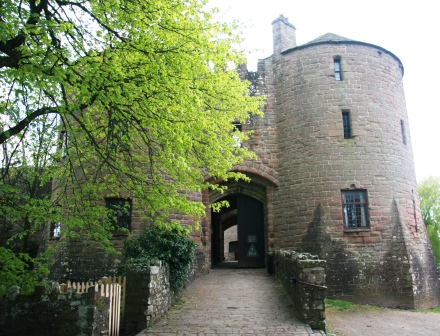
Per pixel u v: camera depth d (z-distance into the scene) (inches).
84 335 256.8
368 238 575.5
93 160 535.5
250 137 664.4
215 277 576.1
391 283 559.2
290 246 609.9
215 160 388.8
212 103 394.6
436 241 1247.5
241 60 379.6
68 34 291.6
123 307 348.5
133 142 390.3
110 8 289.9
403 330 419.5
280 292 458.9
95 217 362.3
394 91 663.8
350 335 388.2
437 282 628.7
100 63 279.1
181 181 378.9
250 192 684.1
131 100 278.2
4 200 329.7
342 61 644.1
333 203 589.3
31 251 735.1
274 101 681.0
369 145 611.5
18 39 276.1
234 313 377.4
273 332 316.8
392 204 595.5
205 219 639.1
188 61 298.5
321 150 611.2
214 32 332.2
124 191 559.5
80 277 541.6
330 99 627.5
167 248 441.4
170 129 294.0
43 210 326.3
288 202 627.8
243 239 680.4
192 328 331.9
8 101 310.3
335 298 552.4
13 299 270.4
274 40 706.8
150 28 290.2
